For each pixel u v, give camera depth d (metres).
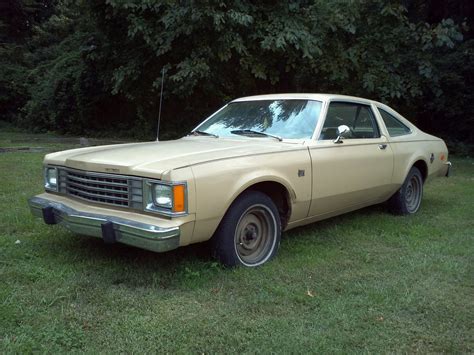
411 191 6.47
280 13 10.49
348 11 10.72
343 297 3.65
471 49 14.07
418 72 11.68
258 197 4.18
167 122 17.53
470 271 4.24
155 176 3.60
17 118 24.62
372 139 5.58
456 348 2.94
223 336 3.03
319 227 5.63
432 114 15.41
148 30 10.78
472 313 3.42
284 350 2.87
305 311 3.41
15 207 6.08
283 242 5.00
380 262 4.46
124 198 3.79
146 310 3.36
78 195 4.18
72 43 23.55
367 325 3.21
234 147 4.33
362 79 11.30
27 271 3.96
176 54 11.34
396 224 5.81
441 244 5.02
